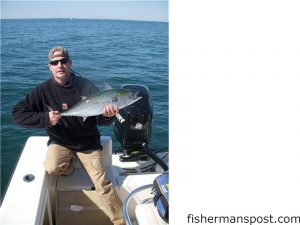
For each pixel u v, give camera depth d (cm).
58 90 281
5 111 885
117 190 283
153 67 1564
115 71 1430
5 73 1420
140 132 337
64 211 277
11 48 2305
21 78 1329
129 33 4153
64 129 273
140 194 247
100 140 298
